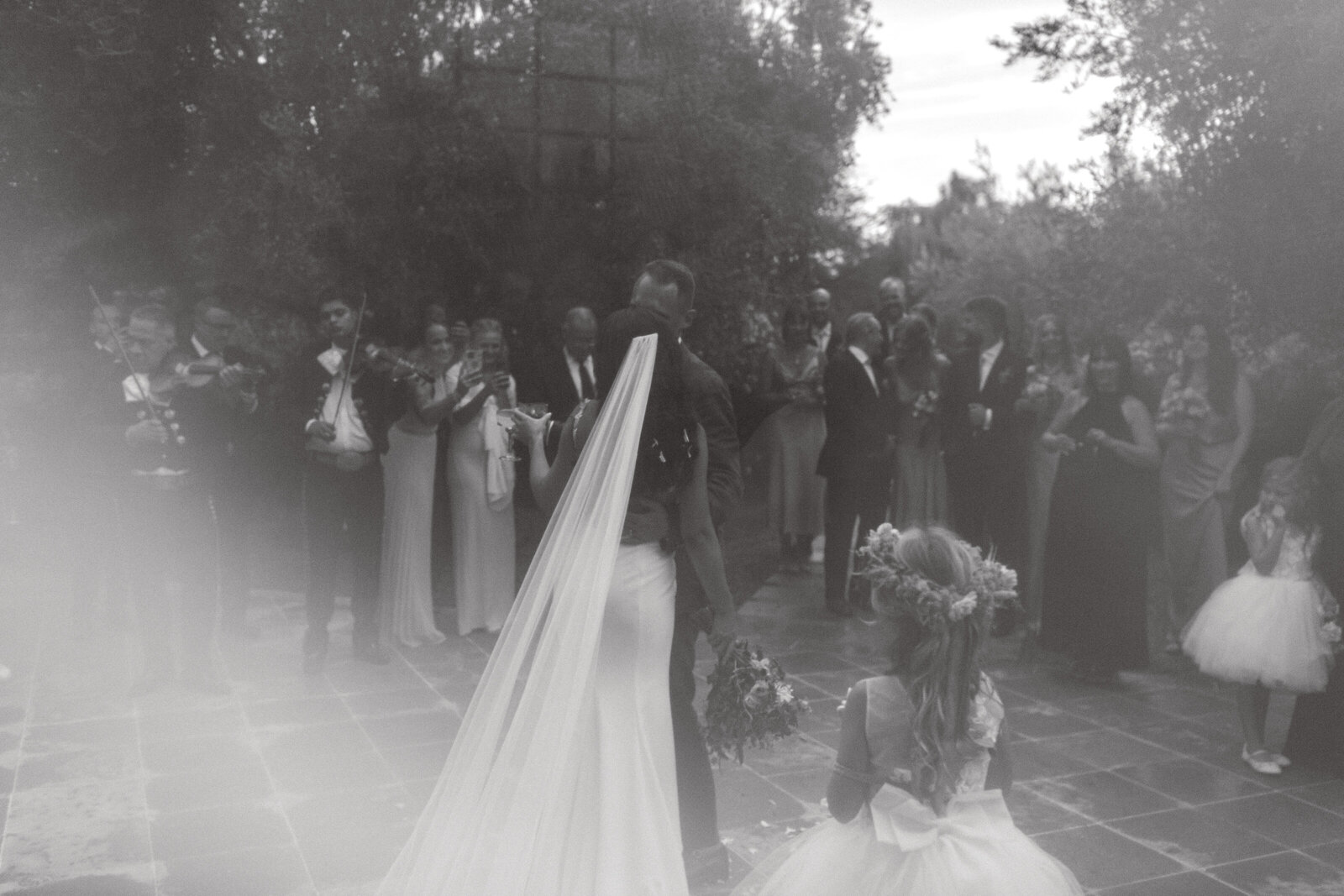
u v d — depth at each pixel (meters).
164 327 5.74
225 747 4.93
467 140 8.05
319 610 6.00
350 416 6.04
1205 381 6.39
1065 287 6.96
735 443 3.49
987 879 2.38
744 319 9.77
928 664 2.49
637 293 3.49
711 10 8.84
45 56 6.06
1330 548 4.82
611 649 3.18
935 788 2.46
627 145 8.66
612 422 3.07
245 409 5.89
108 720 5.26
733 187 8.77
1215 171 5.72
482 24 8.41
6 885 3.69
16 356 6.58
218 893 3.65
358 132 7.82
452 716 5.37
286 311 7.94
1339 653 4.78
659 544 3.32
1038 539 6.95
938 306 17.72
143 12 6.34
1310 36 4.83
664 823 3.07
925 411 7.32
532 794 2.81
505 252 8.59
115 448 5.54
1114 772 4.79
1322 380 6.14
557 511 3.13
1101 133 5.93
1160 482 6.64
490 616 6.89
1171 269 6.26
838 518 7.60
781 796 4.48
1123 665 6.07
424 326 7.44
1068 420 6.20
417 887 2.84
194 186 7.13
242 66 7.15
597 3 8.54
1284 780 4.70
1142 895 3.70
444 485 8.44
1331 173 5.35
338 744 4.99
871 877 2.46
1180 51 5.53
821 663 6.43
